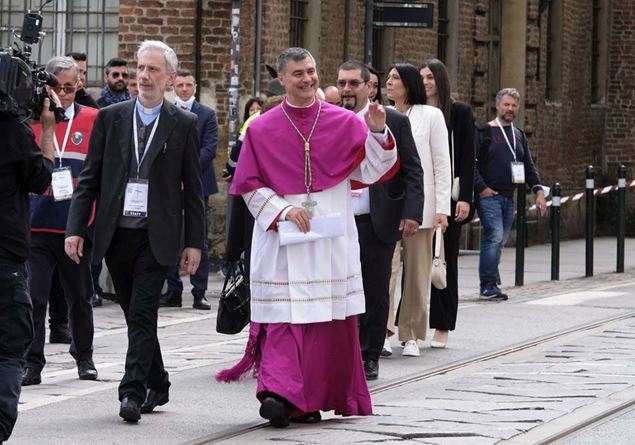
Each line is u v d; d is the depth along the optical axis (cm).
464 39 6825
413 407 2586
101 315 3988
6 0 5300
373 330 2894
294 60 2462
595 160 8388
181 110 2520
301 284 2430
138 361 2441
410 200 2898
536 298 4522
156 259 2456
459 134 3359
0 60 1995
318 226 2438
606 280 5303
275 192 2462
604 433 2361
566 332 3659
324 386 2433
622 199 5697
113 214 2472
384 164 2481
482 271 4466
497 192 4481
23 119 2036
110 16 5288
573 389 2767
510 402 2630
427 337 3541
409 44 6322
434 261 3247
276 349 2425
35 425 2406
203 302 4141
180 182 2505
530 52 7412
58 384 2834
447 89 3341
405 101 3228
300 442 2270
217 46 5303
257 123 2483
